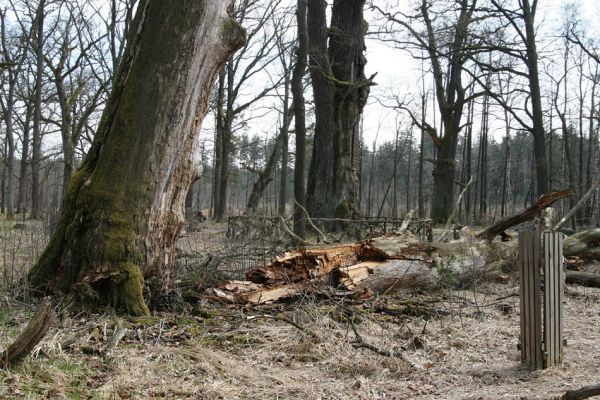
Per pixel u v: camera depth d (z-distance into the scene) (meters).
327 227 16.34
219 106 30.06
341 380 5.02
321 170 18.00
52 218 9.87
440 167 27.67
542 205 10.38
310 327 6.33
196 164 6.98
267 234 12.11
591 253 11.29
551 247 5.11
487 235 10.62
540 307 5.16
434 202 28.22
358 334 6.16
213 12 6.63
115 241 6.40
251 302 7.33
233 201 57.66
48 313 4.46
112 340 5.28
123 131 6.56
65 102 23.56
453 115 27.70
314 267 8.05
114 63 20.95
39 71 27.23
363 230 15.43
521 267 5.29
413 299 8.05
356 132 18.81
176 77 6.52
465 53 26.08
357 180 18.62
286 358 5.48
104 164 6.58
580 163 37.56
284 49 29.06
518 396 4.43
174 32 6.50
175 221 6.84
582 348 5.98
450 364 5.47
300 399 4.49
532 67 23.72
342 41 18.47
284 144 30.81
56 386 4.22
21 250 9.67
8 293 6.55
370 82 17.69
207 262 8.52
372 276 8.20
